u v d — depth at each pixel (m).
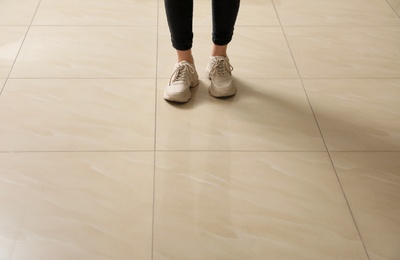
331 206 1.22
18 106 1.47
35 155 1.32
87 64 1.66
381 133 1.43
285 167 1.31
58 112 1.46
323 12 2.00
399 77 1.66
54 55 1.70
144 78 1.61
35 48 1.73
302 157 1.35
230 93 1.52
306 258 1.10
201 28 1.87
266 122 1.45
